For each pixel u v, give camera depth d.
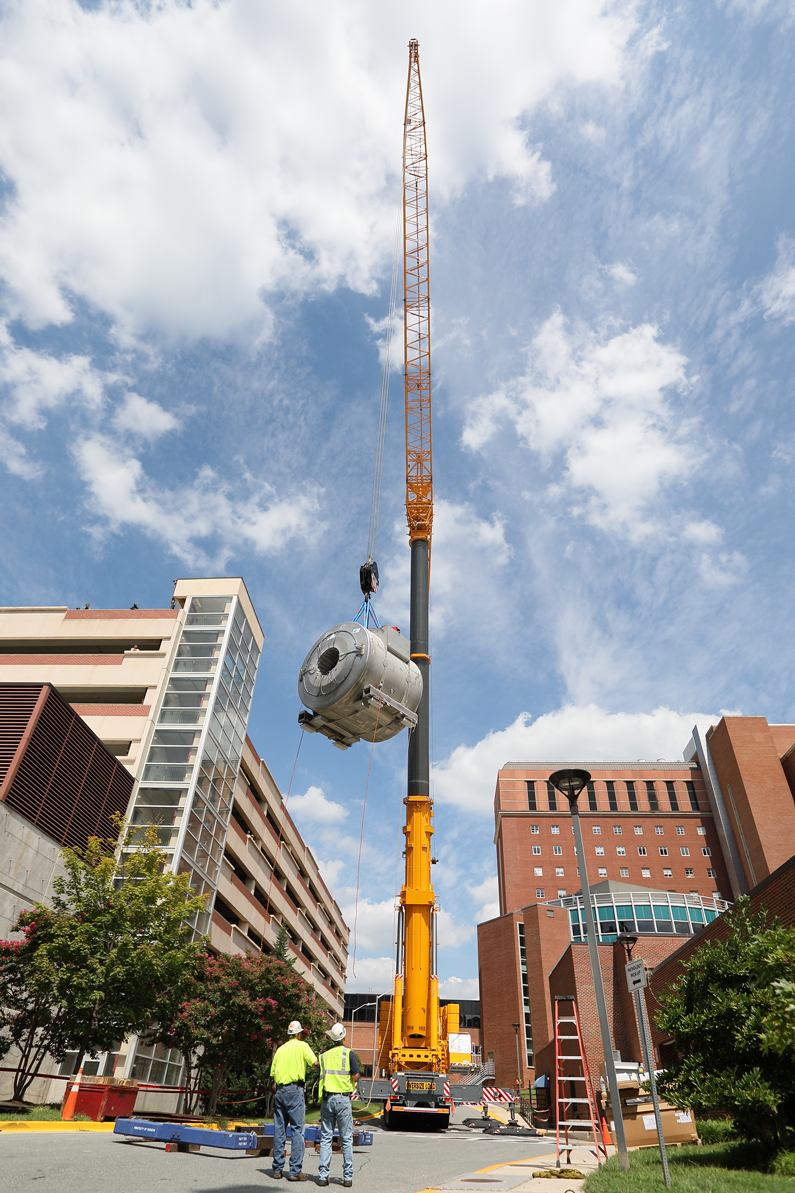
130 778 32.16
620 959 38.88
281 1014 25.19
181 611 40.62
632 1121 15.20
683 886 90.19
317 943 72.25
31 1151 8.76
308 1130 10.12
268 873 50.97
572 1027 37.75
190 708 36.72
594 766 99.69
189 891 20.61
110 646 40.69
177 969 18.86
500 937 75.56
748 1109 10.42
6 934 20.78
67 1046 18.73
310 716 16.80
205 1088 28.47
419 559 30.89
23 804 22.45
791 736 87.31
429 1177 9.63
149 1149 10.30
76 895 19.22
